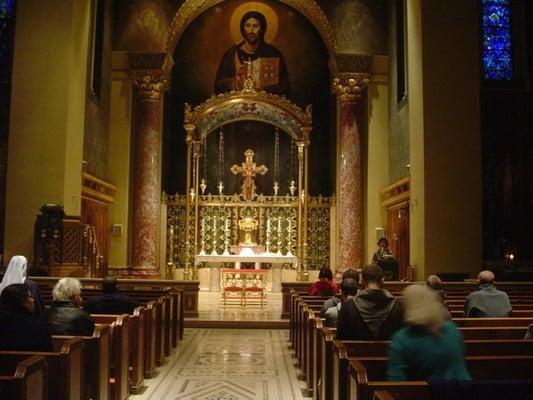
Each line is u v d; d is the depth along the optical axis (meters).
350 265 21.52
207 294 21.67
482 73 19.66
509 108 19.28
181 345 12.00
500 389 3.62
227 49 24.30
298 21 24.34
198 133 23.94
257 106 23.25
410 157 16.80
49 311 6.28
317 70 24.38
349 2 22.05
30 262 15.78
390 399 3.30
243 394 7.89
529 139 19.19
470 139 15.68
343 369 4.90
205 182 24.11
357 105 21.83
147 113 21.61
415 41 16.45
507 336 6.57
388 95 21.75
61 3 16.48
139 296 11.46
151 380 8.69
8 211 15.99
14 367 4.44
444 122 15.68
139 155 21.53
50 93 16.28
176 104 24.20
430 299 4.17
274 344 12.19
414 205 16.28
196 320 14.55
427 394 3.70
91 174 19.05
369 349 5.29
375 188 21.61
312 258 23.52
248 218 22.77
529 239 18.69
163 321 10.04
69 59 16.39
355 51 21.91
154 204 21.56
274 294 22.39
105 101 20.88
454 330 4.19
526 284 13.47
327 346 5.94
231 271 19.50
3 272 13.21
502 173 18.98
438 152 15.60
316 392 7.09
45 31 16.45
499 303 7.98
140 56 21.62
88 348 5.77
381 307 5.68
